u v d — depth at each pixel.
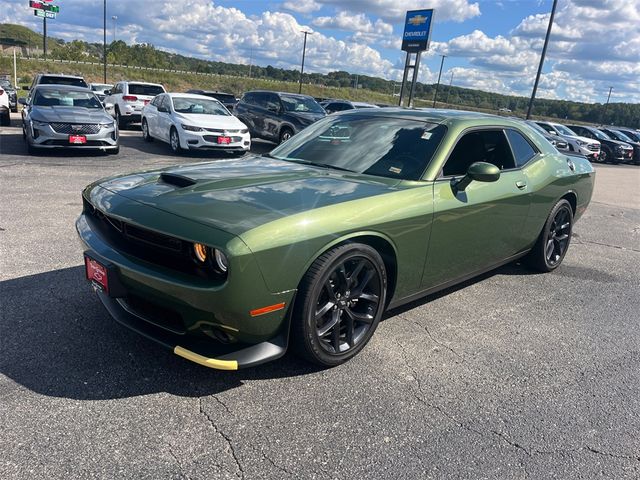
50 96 11.14
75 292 3.73
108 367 2.80
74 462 2.09
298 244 2.54
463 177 3.52
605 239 7.06
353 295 2.94
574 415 2.71
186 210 2.60
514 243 4.33
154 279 2.51
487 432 2.51
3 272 4.04
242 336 2.56
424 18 24.42
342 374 2.93
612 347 3.58
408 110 4.16
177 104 12.87
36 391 2.54
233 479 2.07
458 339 3.51
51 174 8.50
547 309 4.21
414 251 3.23
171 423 2.38
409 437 2.42
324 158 3.75
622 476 2.27
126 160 10.73
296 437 2.35
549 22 24.92
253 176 3.21
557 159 4.77
